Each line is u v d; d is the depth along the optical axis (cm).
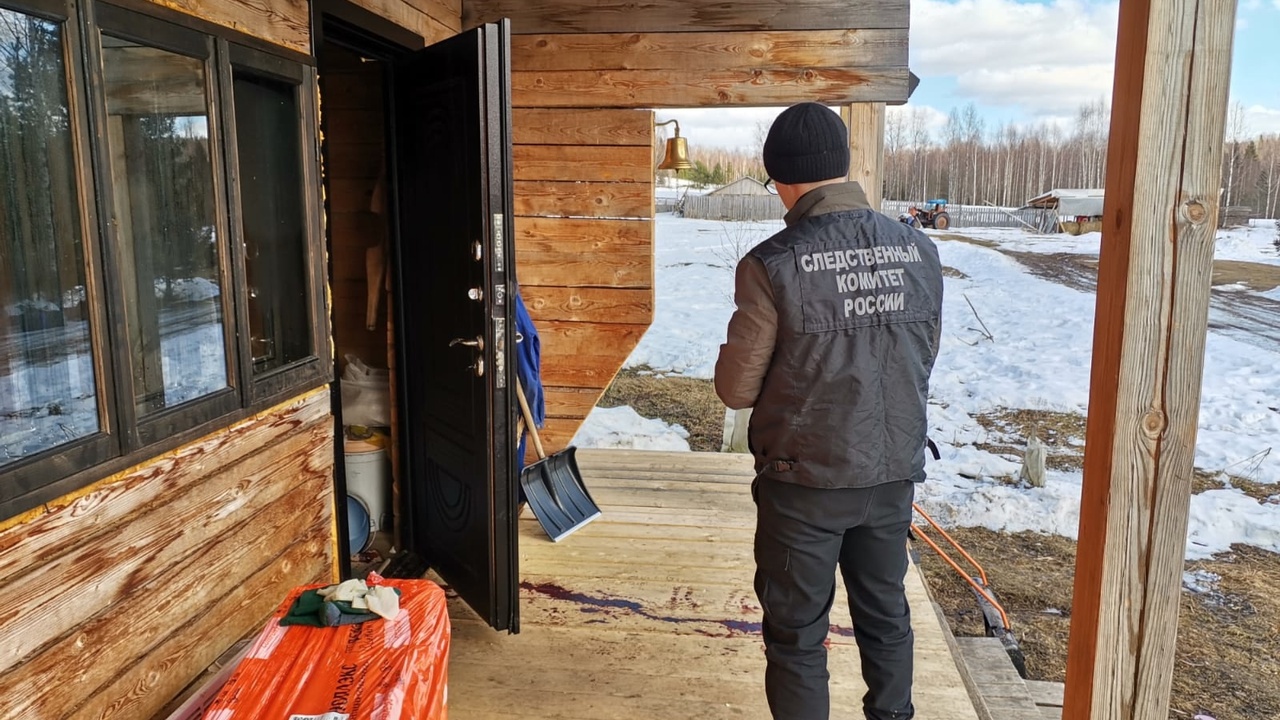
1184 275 145
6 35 147
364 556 361
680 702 251
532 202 442
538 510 379
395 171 333
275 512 234
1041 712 286
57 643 157
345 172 390
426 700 168
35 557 151
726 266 2047
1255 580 593
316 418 256
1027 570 593
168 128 189
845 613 304
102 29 165
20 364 152
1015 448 851
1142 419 150
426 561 341
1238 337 1395
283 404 237
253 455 222
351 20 279
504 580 280
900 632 200
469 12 423
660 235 2708
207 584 203
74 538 160
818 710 195
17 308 151
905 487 191
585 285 446
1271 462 818
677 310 1567
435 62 283
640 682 261
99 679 168
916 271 187
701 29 418
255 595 223
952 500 711
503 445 274
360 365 389
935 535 651
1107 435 153
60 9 155
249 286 224
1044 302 1722
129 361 174
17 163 151
